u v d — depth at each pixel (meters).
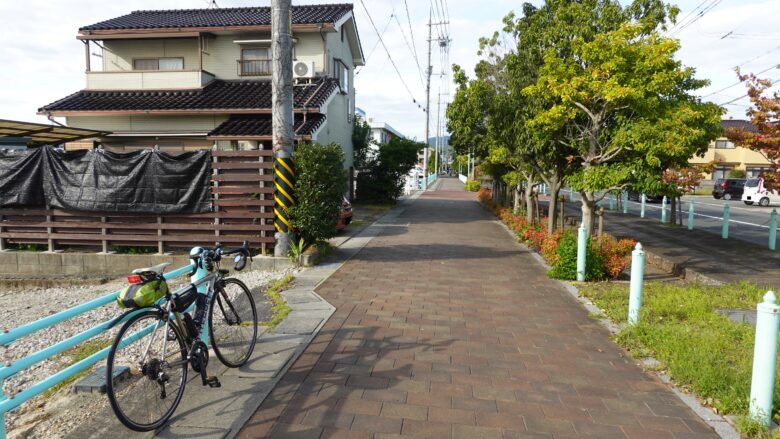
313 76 17.05
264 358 4.55
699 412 3.72
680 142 7.44
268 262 9.05
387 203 23.67
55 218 10.00
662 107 8.12
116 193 9.58
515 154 11.80
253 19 18.80
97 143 16.97
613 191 9.07
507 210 17.53
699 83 8.59
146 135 16.47
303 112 14.41
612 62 7.91
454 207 23.55
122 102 16.28
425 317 5.98
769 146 8.41
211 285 4.29
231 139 14.14
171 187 9.48
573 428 3.45
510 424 3.47
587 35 8.88
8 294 9.07
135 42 18.67
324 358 4.59
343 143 21.19
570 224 16.25
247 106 15.34
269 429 3.33
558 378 4.28
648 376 4.37
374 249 11.07
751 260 10.52
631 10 8.93
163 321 3.59
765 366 3.44
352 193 23.48
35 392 2.93
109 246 10.09
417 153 24.34
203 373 3.78
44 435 3.44
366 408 3.65
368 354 4.71
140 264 9.77
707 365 4.18
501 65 12.21
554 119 8.76
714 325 5.50
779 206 27.16
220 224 9.51
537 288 7.61
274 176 9.23
